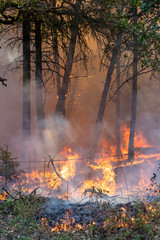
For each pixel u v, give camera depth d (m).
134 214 6.83
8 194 8.05
